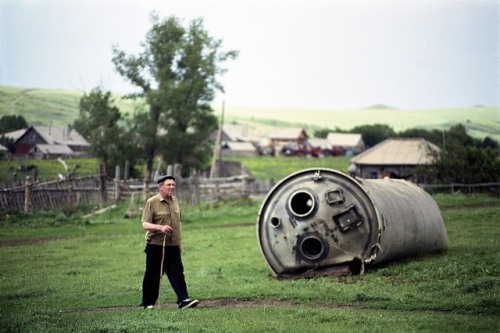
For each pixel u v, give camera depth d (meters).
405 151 72.81
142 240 29.97
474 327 11.20
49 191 40.62
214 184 50.62
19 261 24.02
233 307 14.13
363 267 17.25
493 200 42.75
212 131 80.75
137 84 79.75
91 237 31.69
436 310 13.15
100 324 12.14
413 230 18.58
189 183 46.59
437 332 10.88
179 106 77.50
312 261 17.72
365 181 18.67
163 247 14.05
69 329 11.92
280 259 18.05
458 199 43.84
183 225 37.91
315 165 137.88
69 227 35.84
